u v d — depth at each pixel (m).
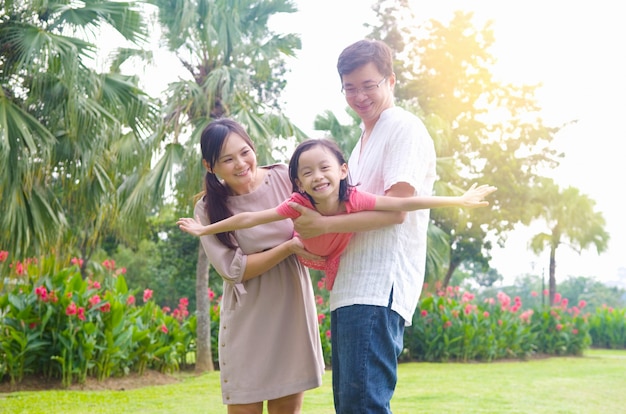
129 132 8.39
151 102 7.21
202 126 8.45
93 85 6.52
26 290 6.74
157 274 20.28
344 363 2.16
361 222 2.12
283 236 2.54
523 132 19.45
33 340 6.36
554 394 6.01
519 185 18.38
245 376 2.51
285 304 2.54
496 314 11.28
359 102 2.31
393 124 2.26
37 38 6.02
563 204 20.02
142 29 6.92
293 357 2.53
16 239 6.10
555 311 12.14
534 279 38.69
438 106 18.39
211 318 9.29
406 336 10.34
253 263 2.45
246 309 2.53
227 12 9.05
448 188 13.83
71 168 6.61
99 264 14.39
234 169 2.44
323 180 2.10
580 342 12.14
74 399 5.68
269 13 9.55
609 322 14.92
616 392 6.26
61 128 6.59
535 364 9.96
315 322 2.60
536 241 20.48
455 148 18.55
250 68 10.09
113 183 7.58
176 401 5.65
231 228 2.30
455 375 7.92
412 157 2.20
